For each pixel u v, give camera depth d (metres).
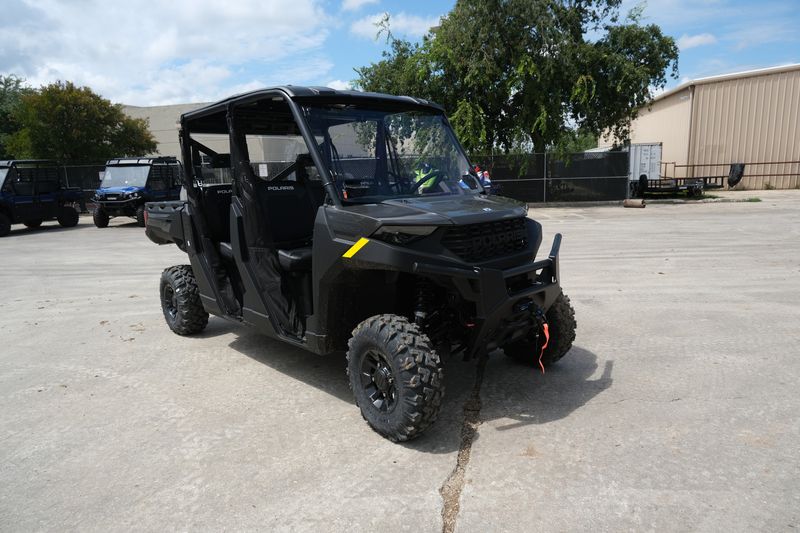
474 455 3.35
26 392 4.55
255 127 4.69
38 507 2.95
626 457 3.27
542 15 19.22
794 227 13.20
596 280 8.12
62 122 29.00
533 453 3.35
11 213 17.55
